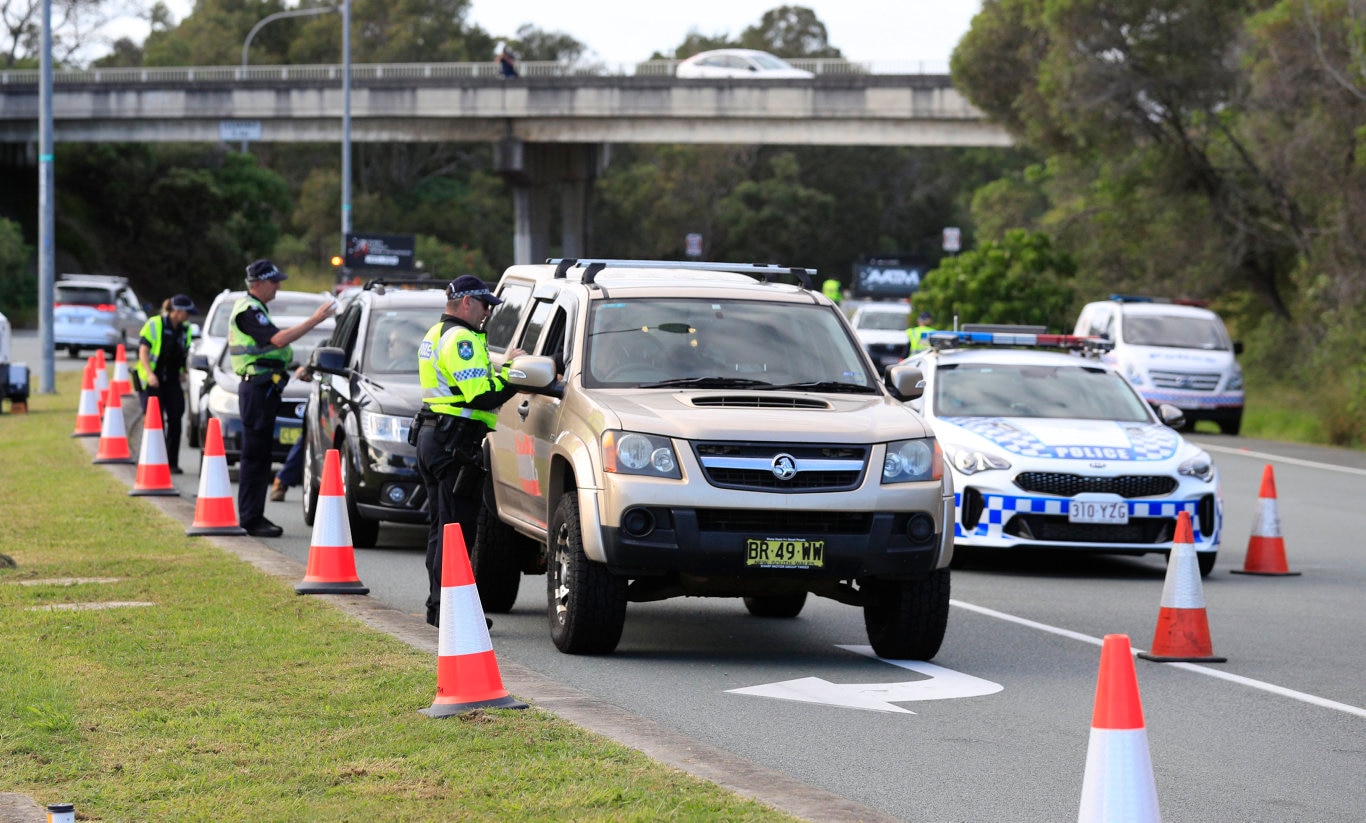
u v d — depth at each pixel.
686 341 28.73
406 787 17.94
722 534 25.55
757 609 32.75
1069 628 31.55
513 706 21.72
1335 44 104.06
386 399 40.47
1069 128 129.88
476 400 27.81
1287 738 22.66
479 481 28.30
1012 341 46.47
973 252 132.00
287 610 29.22
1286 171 110.00
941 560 26.62
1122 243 142.12
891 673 26.67
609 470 25.81
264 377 40.66
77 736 20.08
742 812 17.06
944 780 19.86
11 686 22.55
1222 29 122.88
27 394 79.06
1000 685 25.80
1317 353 103.44
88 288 134.75
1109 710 14.25
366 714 21.27
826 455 25.95
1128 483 38.47
